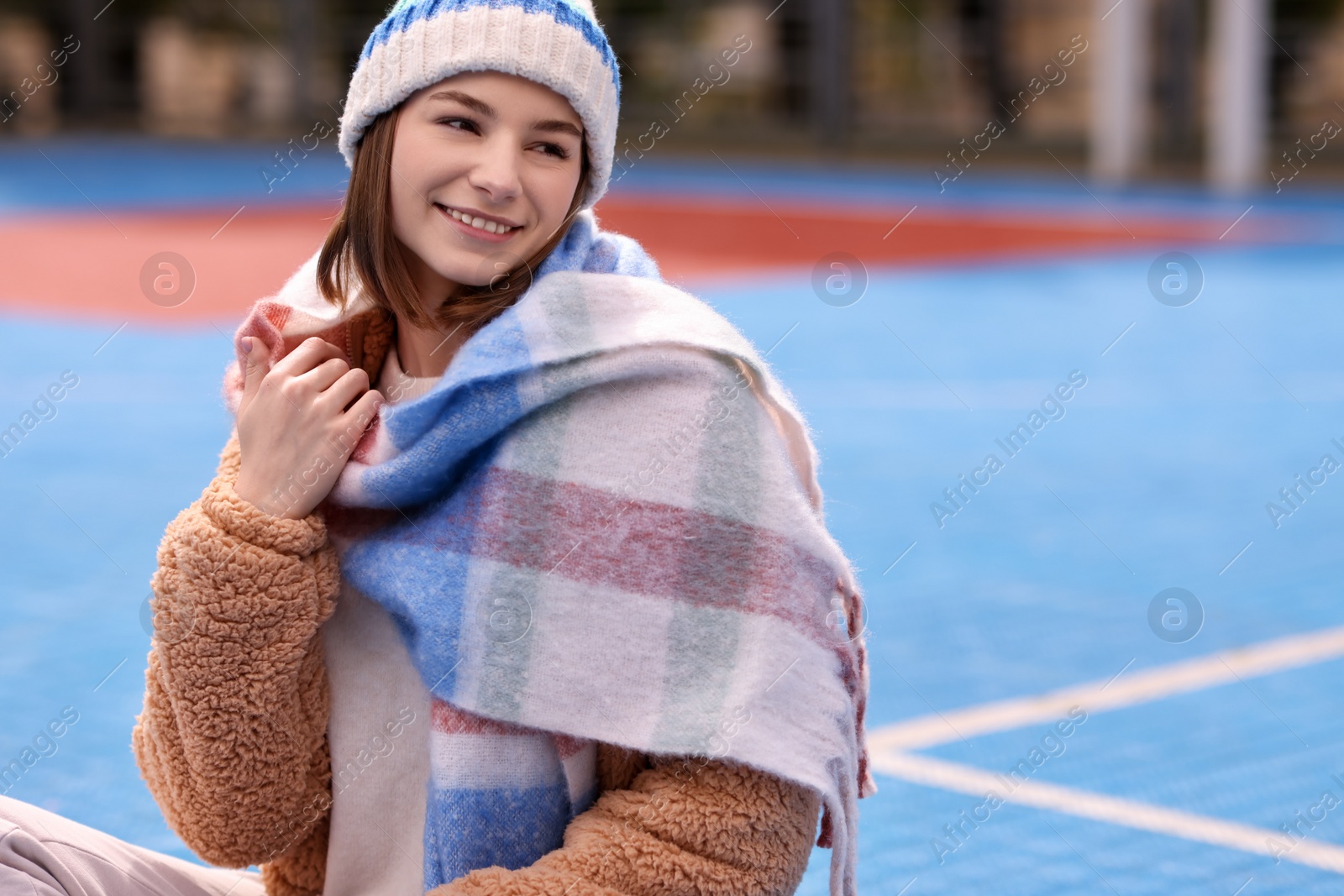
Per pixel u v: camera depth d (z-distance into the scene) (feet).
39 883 4.77
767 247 39.24
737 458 4.98
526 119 5.30
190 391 22.82
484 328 5.10
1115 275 35.60
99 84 78.33
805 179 59.72
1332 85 59.72
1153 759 10.32
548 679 4.96
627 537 4.96
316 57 72.23
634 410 5.00
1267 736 10.73
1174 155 61.31
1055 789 9.82
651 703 4.92
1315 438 20.47
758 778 4.90
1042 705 11.28
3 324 27.84
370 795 5.44
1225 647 12.55
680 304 5.13
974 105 65.82
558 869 4.87
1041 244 40.91
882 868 8.71
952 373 24.71
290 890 5.88
